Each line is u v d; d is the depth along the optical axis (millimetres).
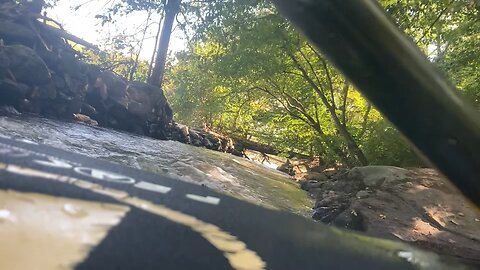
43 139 8172
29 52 12281
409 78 750
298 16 737
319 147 15500
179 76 17016
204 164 10539
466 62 9711
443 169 789
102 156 8180
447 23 10898
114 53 20750
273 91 14914
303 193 10297
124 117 16109
